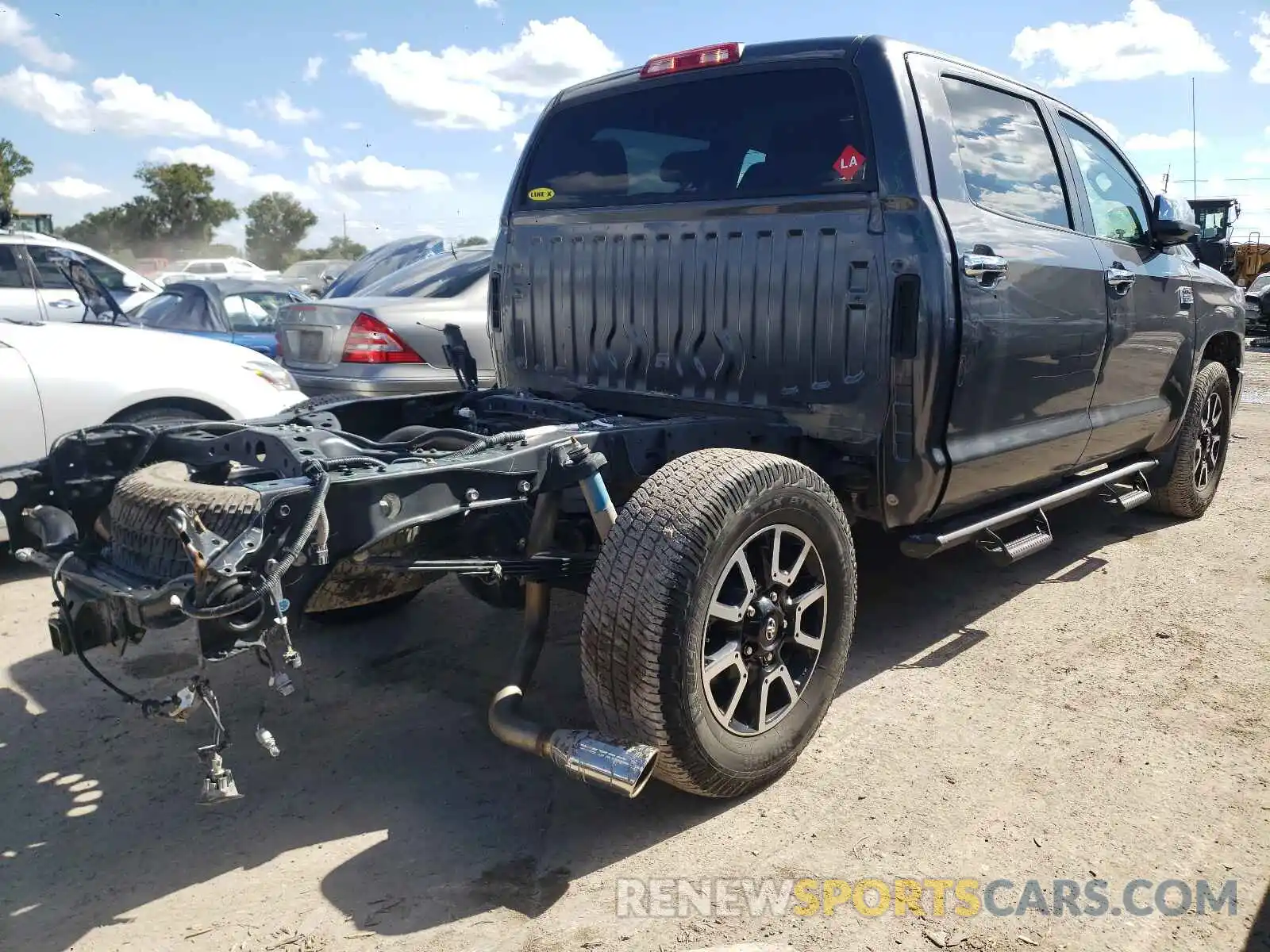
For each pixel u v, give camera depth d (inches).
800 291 136.1
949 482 135.0
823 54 136.6
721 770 108.7
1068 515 235.5
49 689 146.6
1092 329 162.4
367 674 152.1
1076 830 109.0
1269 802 114.1
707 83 147.7
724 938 92.7
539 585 121.6
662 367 153.3
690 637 102.4
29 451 186.5
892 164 129.0
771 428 137.7
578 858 105.5
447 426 153.9
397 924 95.3
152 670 154.1
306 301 258.1
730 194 144.5
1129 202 190.2
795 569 116.9
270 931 94.4
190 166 2701.8
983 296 133.6
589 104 163.3
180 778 122.6
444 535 123.4
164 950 92.2
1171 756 124.4
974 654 155.9
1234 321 222.4
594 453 117.3
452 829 111.2
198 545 87.5
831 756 125.2
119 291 426.3
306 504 93.4
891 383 129.5
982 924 94.3
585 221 161.5
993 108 150.9
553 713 138.3
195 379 201.8
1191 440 215.2
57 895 100.3
